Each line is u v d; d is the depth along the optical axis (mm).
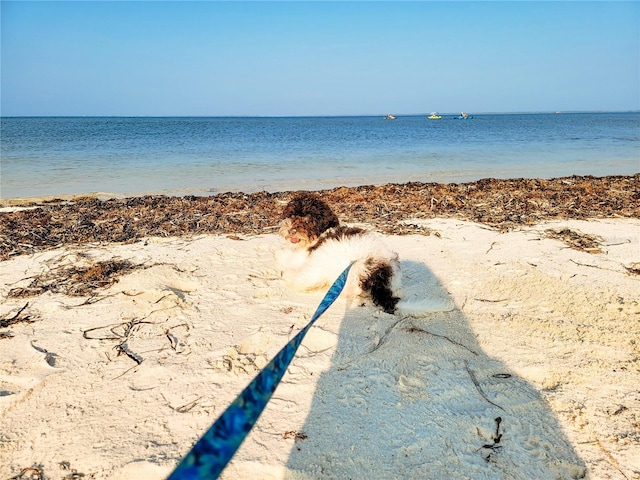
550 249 6215
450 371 3373
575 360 3514
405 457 2580
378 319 4211
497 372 3377
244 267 5637
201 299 4680
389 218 8133
